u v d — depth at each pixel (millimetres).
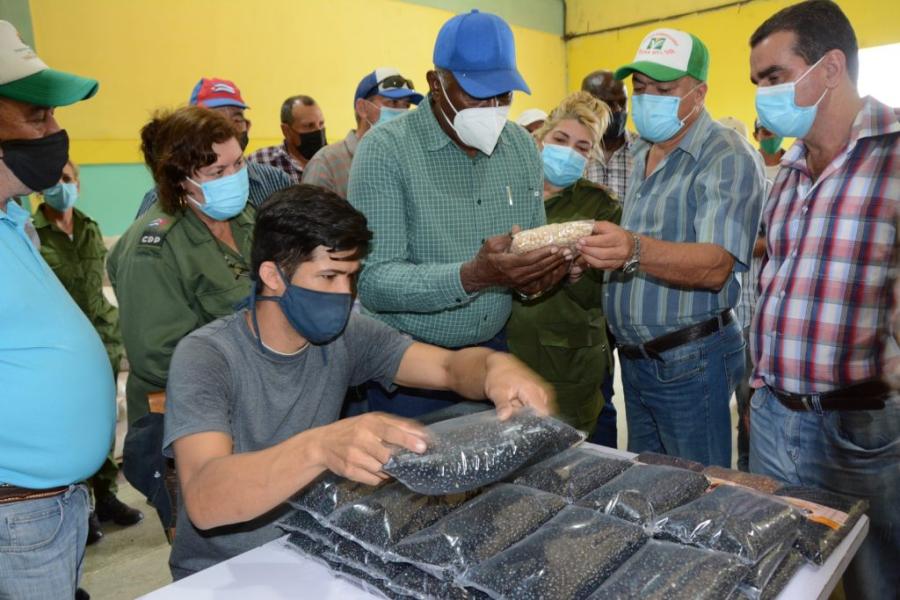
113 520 2973
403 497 1037
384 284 1642
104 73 4547
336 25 6113
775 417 1687
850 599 1633
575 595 851
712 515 986
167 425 1132
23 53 1291
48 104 1294
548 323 2221
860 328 1467
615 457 1268
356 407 1915
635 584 872
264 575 1053
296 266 1146
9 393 1249
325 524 1036
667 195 1903
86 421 1373
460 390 1371
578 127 2195
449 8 7289
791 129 1521
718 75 7688
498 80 1559
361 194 1697
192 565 1307
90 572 2598
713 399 1966
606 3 8477
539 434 1061
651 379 2043
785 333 1581
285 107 3932
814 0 1487
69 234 2996
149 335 1659
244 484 981
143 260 1694
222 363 1203
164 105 4895
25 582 1333
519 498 1029
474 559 911
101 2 4469
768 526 970
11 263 1260
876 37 6559
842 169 1473
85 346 1390
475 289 1553
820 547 1005
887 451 1499
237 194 1770
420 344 1478
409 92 3375
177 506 1354
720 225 1696
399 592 961
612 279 2061
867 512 1543
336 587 1019
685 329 1930
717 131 1879
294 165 3975
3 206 1321
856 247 1448
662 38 1869
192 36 5027
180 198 1770
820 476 1594
